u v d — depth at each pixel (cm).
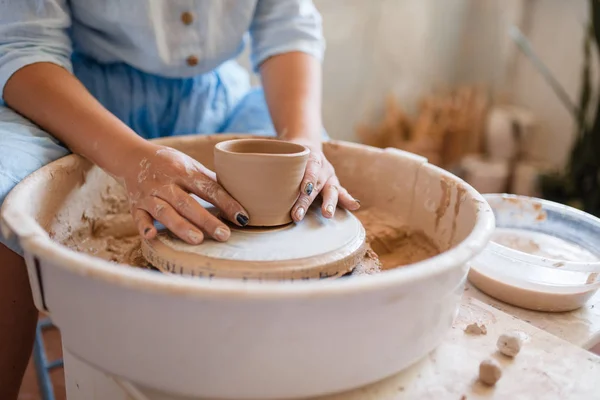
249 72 202
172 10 94
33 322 78
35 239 49
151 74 104
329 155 97
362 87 249
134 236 87
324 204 70
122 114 104
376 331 49
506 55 276
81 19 95
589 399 54
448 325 59
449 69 285
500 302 79
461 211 77
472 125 258
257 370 48
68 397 64
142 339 48
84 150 74
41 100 77
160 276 44
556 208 92
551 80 219
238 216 62
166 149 68
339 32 230
